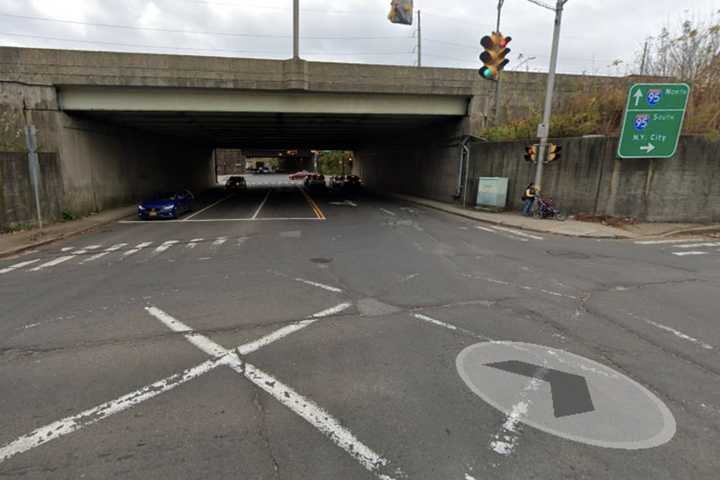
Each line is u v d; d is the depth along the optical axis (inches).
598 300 271.4
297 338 207.0
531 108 856.3
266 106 803.4
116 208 882.1
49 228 585.0
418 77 826.8
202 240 506.6
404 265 369.7
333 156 3393.2
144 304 259.3
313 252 429.4
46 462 119.2
